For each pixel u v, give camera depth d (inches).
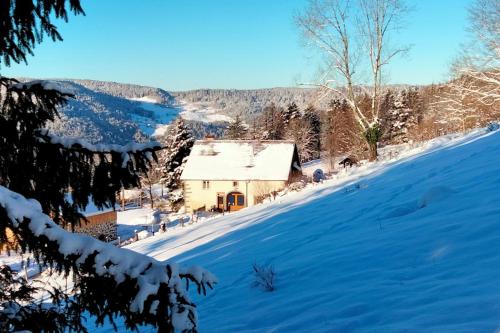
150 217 1670.8
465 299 146.8
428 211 305.3
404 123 2797.7
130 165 158.2
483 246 197.3
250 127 3909.9
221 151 1840.6
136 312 114.8
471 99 1122.0
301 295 220.8
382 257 236.2
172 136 2098.9
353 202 486.0
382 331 142.7
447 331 126.5
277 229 471.2
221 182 1734.7
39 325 141.2
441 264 196.1
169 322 110.6
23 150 154.3
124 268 112.9
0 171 154.3
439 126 1461.6
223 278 326.6
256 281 274.4
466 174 401.1
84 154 157.8
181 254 536.4
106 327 300.8
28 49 167.8
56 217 162.9
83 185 158.6
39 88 150.3
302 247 342.3
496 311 130.4
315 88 925.2
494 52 1013.8
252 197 1710.1
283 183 1676.9
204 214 1659.7
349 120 2437.3
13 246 130.0
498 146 515.5
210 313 249.3
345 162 1708.9
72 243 111.7
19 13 156.8
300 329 173.6
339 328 159.2
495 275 161.5
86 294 122.5
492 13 988.6
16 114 152.9
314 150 3149.6
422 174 516.7
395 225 301.0
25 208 109.1
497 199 267.0
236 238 511.5
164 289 112.0
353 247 279.0
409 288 178.4
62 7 161.3
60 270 121.0
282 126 3459.6
